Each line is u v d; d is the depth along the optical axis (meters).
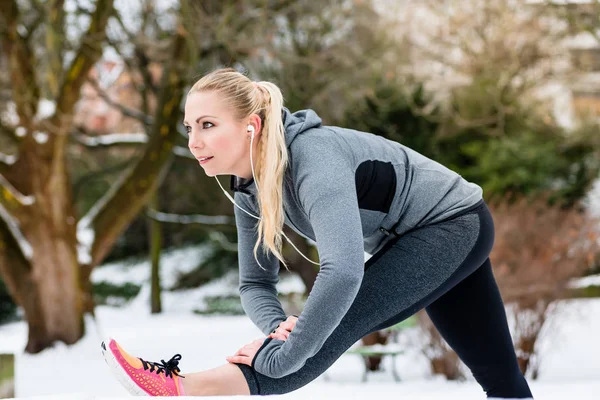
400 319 2.11
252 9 9.66
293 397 1.52
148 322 14.97
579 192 13.52
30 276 9.31
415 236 2.14
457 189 2.18
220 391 1.97
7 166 9.24
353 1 10.80
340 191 1.89
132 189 9.62
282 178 2.01
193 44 9.15
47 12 9.23
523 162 13.16
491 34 12.55
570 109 14.80
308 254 11.49
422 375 6.49
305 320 1.86
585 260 6.56
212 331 11.94
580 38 13.00
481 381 2.37
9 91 10.79
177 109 9.66
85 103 14.62
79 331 9.36
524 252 6.39
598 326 8.86
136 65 11.34
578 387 4.21
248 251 2.31
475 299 2.30
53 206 9.26
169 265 18.58
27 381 7.53
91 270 9.66
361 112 12.52
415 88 12.77
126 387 1.90
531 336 6.36
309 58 10.30
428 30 12.43
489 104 13.32
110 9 8.95
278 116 2.01
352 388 5.68
